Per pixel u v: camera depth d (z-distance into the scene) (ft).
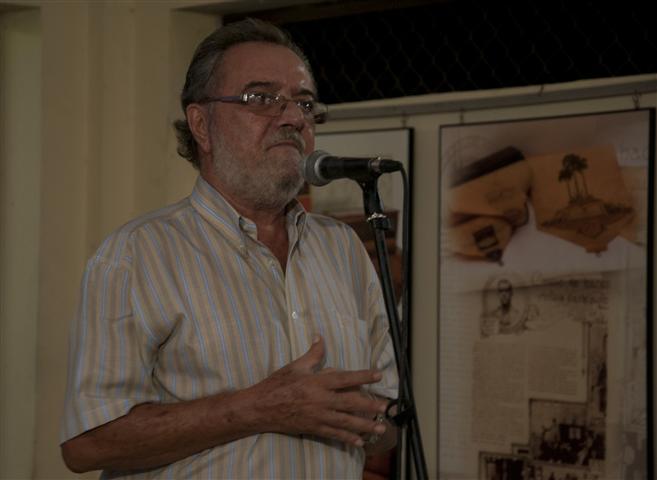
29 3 10.79
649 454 8.77
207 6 11.09
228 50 6.60
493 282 9.57
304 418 5.62
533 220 9.36
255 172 6.30
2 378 11.09
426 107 9.97
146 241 6.21
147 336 6.00
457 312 9.77
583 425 9.07
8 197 11.05
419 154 10.08
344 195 10.36
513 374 9.45
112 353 5.96
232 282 6.20
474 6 10.44
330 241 6.93
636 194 8.86
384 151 10.19
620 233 8.91
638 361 8.82
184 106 6.89
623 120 8.93
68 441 5.99
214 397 5.79
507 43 10.27
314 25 11.37
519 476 9.41
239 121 6.34
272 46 6.57
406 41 10.81
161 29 11.34
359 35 11.09
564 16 10.00
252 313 6.14
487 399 9.59
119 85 11.50
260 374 6.04
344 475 6.22
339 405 5.62
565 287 9.17
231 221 6.36
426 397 10.03
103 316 6.02
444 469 9.85
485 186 9.63
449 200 9.82
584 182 9.10
